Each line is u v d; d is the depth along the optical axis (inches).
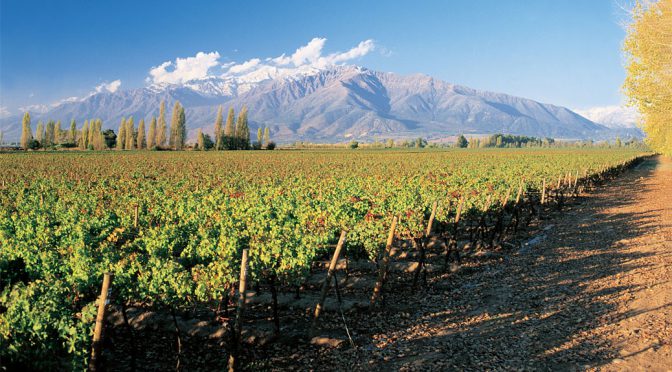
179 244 579.5
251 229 594.2
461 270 665.6
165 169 2106.3
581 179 1611.7
